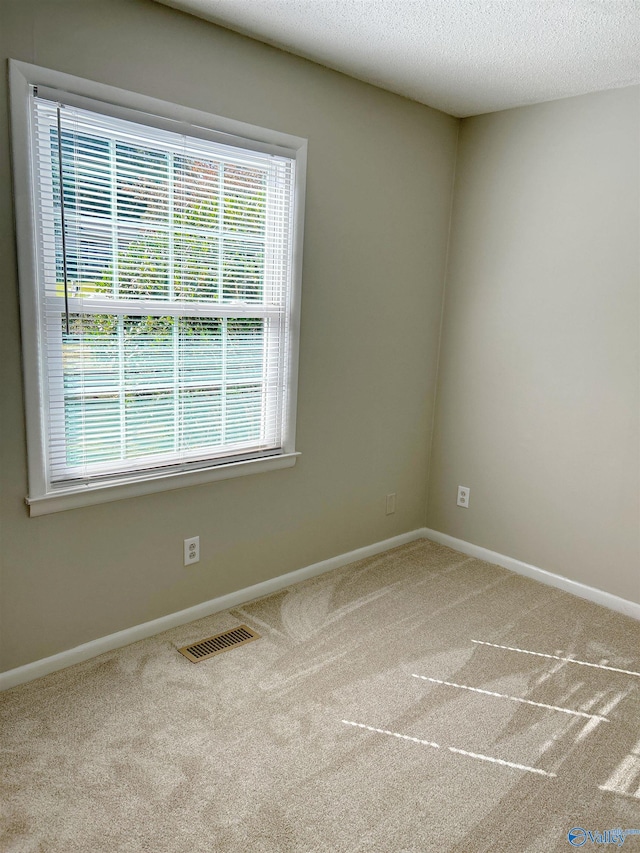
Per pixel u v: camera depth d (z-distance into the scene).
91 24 1.96
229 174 2.40
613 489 2.88
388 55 2.44
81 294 2.11
